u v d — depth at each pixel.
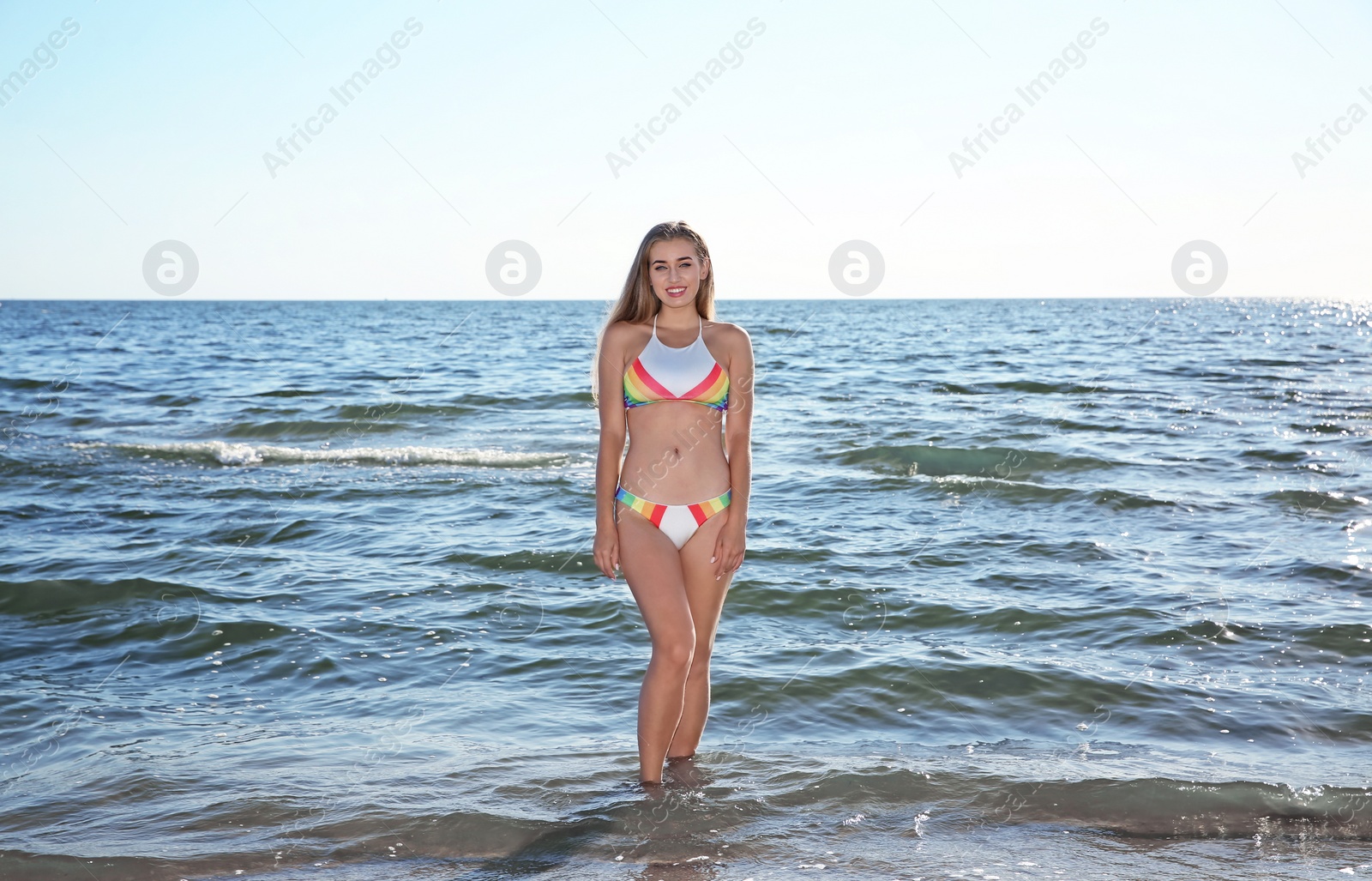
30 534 7.02
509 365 24.12
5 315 74.75
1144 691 3.88
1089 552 6.22
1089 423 13.17
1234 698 3.79
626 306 3.20
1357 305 108.25
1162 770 3.11
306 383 19.44
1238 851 2.61
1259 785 2.95
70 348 30.62
